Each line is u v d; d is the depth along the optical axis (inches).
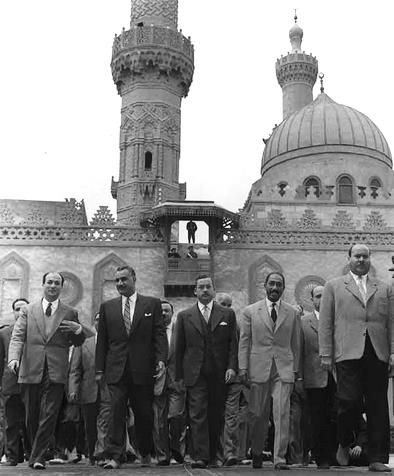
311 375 406.0
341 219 1179.3
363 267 350.6
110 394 361.4
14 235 1134.4
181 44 1787.6
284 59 2357.3
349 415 338.6
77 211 1193.4
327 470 336.8
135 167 1720.0
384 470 323.9
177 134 1781.5
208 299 398.3
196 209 1120.2
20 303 455.5
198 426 376.8
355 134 1684.3
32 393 362.6
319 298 432.5
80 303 1114.1
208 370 383.6
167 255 1129.4
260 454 375.6
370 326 340.8
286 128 1747.0
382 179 1654.8
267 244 1152.2
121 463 375.6
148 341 368.5
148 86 1761.8
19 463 457.4
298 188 1432.1
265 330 386.0
